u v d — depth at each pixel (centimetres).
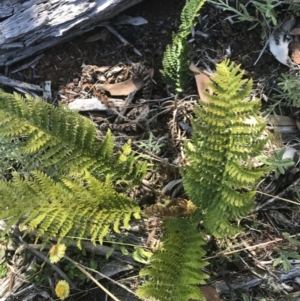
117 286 39
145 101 44
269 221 40
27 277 39
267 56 44
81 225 34
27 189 33
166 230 36
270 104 43
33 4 44
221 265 38
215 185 34
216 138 32
